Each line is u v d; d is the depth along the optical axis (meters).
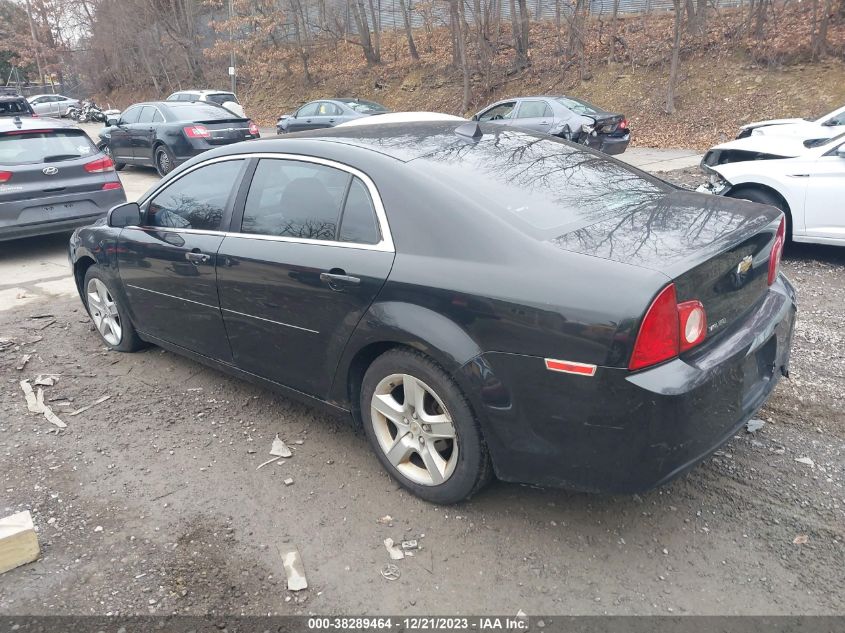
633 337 2.27
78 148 8.04
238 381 4.36
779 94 16.58
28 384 4.38
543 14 25.08
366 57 28.44
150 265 4.07
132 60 41.53
